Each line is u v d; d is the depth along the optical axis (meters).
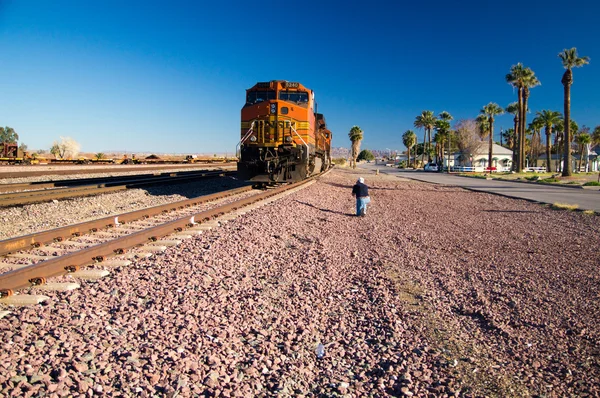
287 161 17.94
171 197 15.80
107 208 12.97
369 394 3.59
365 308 5.51
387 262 7.82
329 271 7.02
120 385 3.36
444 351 4.42
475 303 5.84
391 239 10.09
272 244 8.49
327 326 4.93
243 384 3.55
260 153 17.64
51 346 3.87
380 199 19.92
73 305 4.83
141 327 4.42
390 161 177.88
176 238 8.22
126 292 5.38
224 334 4.39
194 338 4.25
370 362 4.12
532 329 4.99
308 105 18.48
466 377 3.90
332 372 3.92
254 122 17.97
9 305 4.77
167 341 4.12
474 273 7.30
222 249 7.59
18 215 11.06
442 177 51.12
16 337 3.95
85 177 23.61
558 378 3.91
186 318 4.67
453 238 10.53
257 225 9.91
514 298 6.00
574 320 5.23
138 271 6.16
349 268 7.36
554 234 11.34
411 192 25.08
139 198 15.27
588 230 12.11
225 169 37.66
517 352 4.42
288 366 3.95
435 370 4.02
